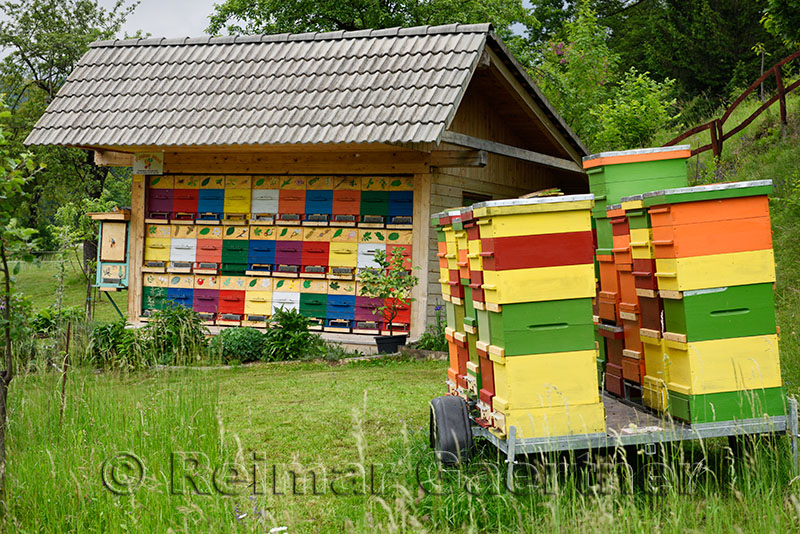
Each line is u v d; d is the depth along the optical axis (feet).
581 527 13.69
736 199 16.34
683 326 16.43
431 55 41.55
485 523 15.23
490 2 96.63
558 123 48.93
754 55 79.41
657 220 16.72
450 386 21.58
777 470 15.79
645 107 58.18
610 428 16.61
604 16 112.47
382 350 40.78
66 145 43.62
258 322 44.52
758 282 16.39
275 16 96.48
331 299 43.27
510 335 15.83
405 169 41.65
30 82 120.98
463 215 17.54
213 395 25.67
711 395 16.24
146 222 46.60
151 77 46.83
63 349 32.71
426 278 41.37
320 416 25.26
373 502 16.07
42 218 126.62
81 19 122.83
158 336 38.63
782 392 16.44
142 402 23.20
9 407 22.79
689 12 84.07
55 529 15.53
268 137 39.81
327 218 43.24
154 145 41.78
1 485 16.43
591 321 16.03
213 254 45.39
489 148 42.09
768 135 53.42
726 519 14.07
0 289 16.84
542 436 15.78
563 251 15.96
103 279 47.09
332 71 43.04
